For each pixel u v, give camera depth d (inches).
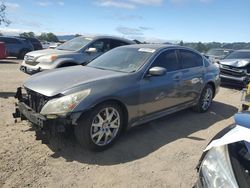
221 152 90.9
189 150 190.1
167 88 218.8
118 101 181.6
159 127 230.2
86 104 163.2
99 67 219.6
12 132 195.9
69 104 160.6
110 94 174.1
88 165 161.3
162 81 214.4
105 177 151.1
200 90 265.6
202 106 276.4
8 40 855.7
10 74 470.6
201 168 95.3
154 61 213.8
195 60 263.1
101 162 165.6
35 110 176.6
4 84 366.6
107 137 179.8
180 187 147.5
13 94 305.9
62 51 371.2
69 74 191.6
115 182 147.3
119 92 179.9
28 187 138.2
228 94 399.9
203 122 252.2
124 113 190.4
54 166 157.6
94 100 166.1
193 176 158.1
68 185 142.3
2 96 293.6
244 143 87.4
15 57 926.4
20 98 190.2
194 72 253.3
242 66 428.5
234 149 88.4
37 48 1050.1
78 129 167.8
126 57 221.6
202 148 194.7
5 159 160.1
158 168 163.9
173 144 197.8
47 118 159.6
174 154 182.5
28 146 177.0
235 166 83.4
